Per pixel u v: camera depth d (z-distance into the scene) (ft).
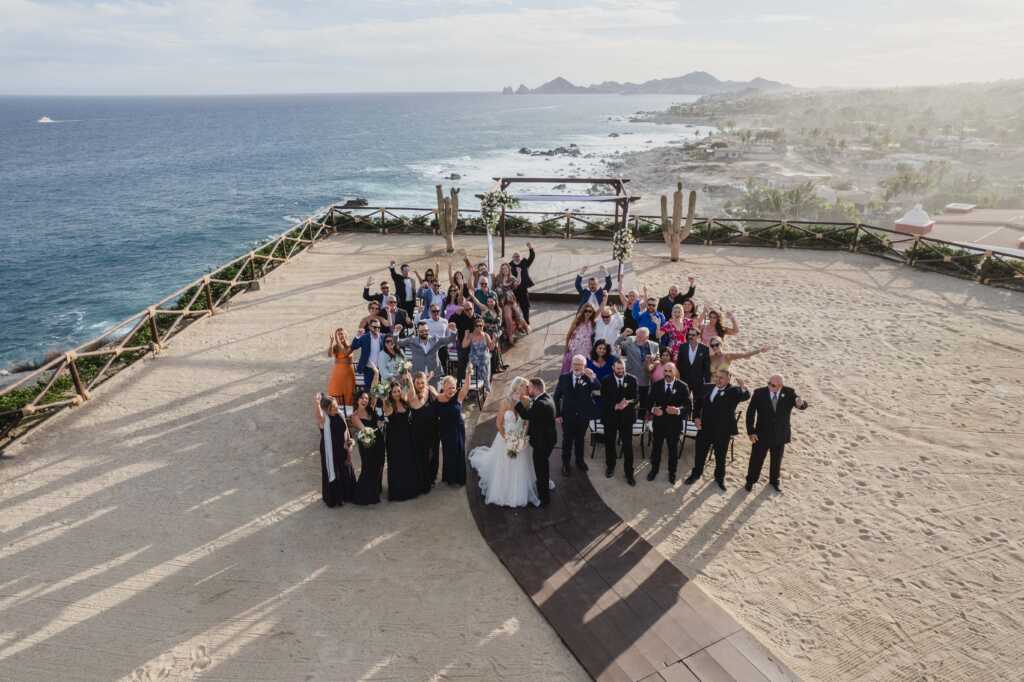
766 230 61.52
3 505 23.76
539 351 36.96
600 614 18.54
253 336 40.68
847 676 16.72
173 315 41.22
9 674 16.75
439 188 56.90
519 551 21.22
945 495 24.59
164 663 17.12
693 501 24.27
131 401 32.04
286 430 29.30
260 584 19.93
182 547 21.58
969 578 20.30
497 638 17.94
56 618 18.57
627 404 24.18
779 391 23.93
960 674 16.85
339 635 18.04
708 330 29.78
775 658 17.16
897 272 53.72
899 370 35.29
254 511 23.52
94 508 23.63
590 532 22.22
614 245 43.73
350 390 28.99
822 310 44.78
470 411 30.48
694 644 17.52
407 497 23.99
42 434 28.89
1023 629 18.33
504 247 57.72
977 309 44.73
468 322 32.76
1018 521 23.08
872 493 24.73
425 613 18.81
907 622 18.56
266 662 17.15
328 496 23.49
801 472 26.16
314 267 55.52
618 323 30.22
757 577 20.30
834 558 21.18
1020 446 27.84
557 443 28.17
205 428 29.45
